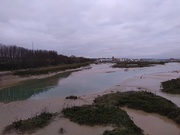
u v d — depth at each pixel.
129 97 19.73
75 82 37.66
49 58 89.62
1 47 69.38
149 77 42.81
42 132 12.45
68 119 14.40
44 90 29.78
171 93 24.61
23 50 81.19
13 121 14.80
